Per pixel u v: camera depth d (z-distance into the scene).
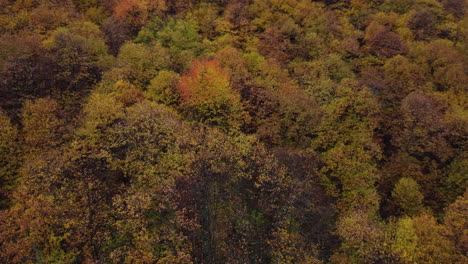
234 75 54.03
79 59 49.25
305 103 50.06
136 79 50.19
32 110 39.94
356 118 50.25
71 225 30.55
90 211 31.88
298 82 59.44
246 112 48.81
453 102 59.53
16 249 27.84
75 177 34.53
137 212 30.86
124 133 37.94
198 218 34.03
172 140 37.72
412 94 55.81
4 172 35.56
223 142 39.12
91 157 35.34
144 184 33.84
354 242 35.56
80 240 30.03
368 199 42.25
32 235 28.83
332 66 62.41
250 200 39.06
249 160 39.09
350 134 48.38
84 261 30.08
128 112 40.41
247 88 52.72
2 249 27.83
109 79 47.50
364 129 48.62
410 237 35.72
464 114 54.25
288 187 39.47
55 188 32.31
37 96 44.12
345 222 37.31
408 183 46.06
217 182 36.53
